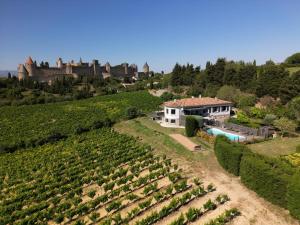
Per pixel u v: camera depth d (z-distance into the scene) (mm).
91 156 46812
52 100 129750
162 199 29578
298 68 111562
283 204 25984
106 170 39656
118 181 33781
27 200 31922
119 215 24906
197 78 125625
